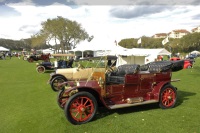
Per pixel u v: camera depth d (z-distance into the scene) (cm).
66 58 1578
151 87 539
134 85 515
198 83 930
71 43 4641
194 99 627
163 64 571
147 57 1902
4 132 411
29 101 650
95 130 401
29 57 2831
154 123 429
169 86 541
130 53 1786
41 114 512
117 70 582
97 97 481
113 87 491
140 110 523
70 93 453
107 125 424
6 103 627
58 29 4284
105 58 531
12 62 2894
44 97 704
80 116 439
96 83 472
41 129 419
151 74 533
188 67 1772
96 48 2292
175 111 510
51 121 460
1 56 3953
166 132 383
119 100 502
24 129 422
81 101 443
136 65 527
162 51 2088
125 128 405
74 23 4469
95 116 480
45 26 4369
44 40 4691
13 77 1273
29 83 1023
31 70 1725
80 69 845
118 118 464
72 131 400
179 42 6875
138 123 430
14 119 482
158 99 521
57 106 580
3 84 992
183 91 748
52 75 841
